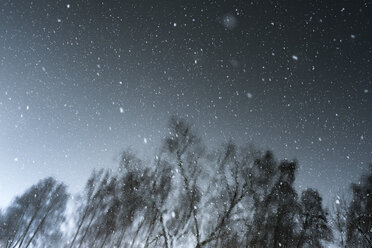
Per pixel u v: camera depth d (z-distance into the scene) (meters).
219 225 8.63
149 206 11.41
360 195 15.04
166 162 13.30
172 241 8.22
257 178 11.79
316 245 14.36
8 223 22.77
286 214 13.75
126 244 16.72
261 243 12.14
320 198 15.65
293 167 14.02
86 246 20.94
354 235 14.19
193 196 9.88
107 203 21.64
